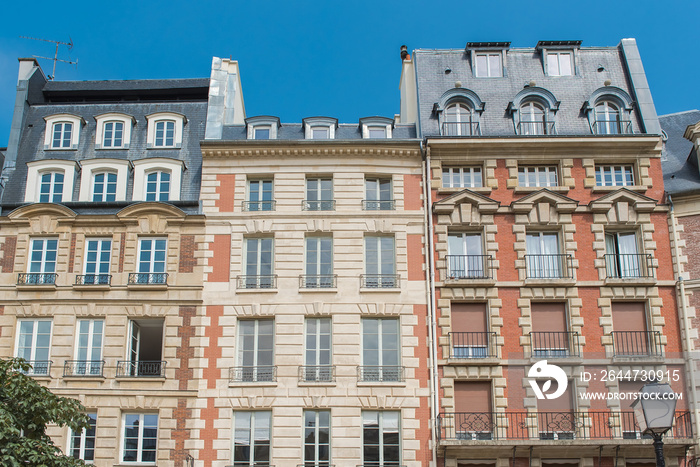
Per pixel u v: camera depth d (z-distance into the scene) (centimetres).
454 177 3400
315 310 3131
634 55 3728
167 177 3378
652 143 3353
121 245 3228
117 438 2966
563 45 3769
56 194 3356
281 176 3356
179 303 3148
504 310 3150
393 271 3231
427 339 3108
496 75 3722
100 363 3061
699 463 2928
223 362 3067
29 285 3145
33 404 2442
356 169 3359
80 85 3775
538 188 3312
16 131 3541
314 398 3008
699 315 3131
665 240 3256
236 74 3859
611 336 3119
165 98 3797
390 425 3009
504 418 3003
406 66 3978
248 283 3198
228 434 2973
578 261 3225
